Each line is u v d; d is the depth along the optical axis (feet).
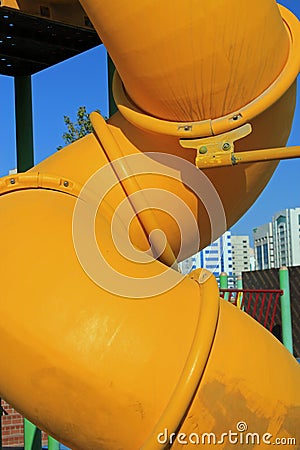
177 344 9.07
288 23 11.22
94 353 8.93
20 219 10.02
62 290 9.21
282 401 9.53
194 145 10.72
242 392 9.23
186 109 10.61
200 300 9.69
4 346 9.30
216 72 10.06
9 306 9.28
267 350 9.74
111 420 8.99
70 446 9.74
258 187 12.45
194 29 9.75
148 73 10.33
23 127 20.44
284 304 25.25
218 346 9.29
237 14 9.74
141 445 9.01
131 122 11.21
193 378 8.79
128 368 8.89
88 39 16.52
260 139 11.32
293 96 11.65
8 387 9.52
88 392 8.95
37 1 14.49
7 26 15.24
